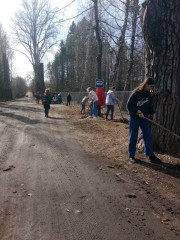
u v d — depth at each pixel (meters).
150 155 5.59
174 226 3.32
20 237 2.96
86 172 5.11
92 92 13.48
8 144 7.29
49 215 3.46
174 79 5.63
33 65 50.97
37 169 5.22
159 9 5.52
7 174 4.90
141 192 4.25
